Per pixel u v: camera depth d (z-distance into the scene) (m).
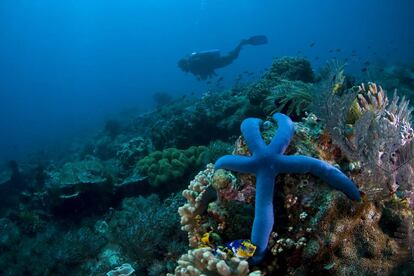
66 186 8.78
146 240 5.35
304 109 5.50
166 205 7.09
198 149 8.80
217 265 2.76
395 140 3.34
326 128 3.54
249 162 3.00
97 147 17.86
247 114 9.39
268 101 8.11
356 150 3.41
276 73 9.91
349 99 3.66
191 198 3.99
